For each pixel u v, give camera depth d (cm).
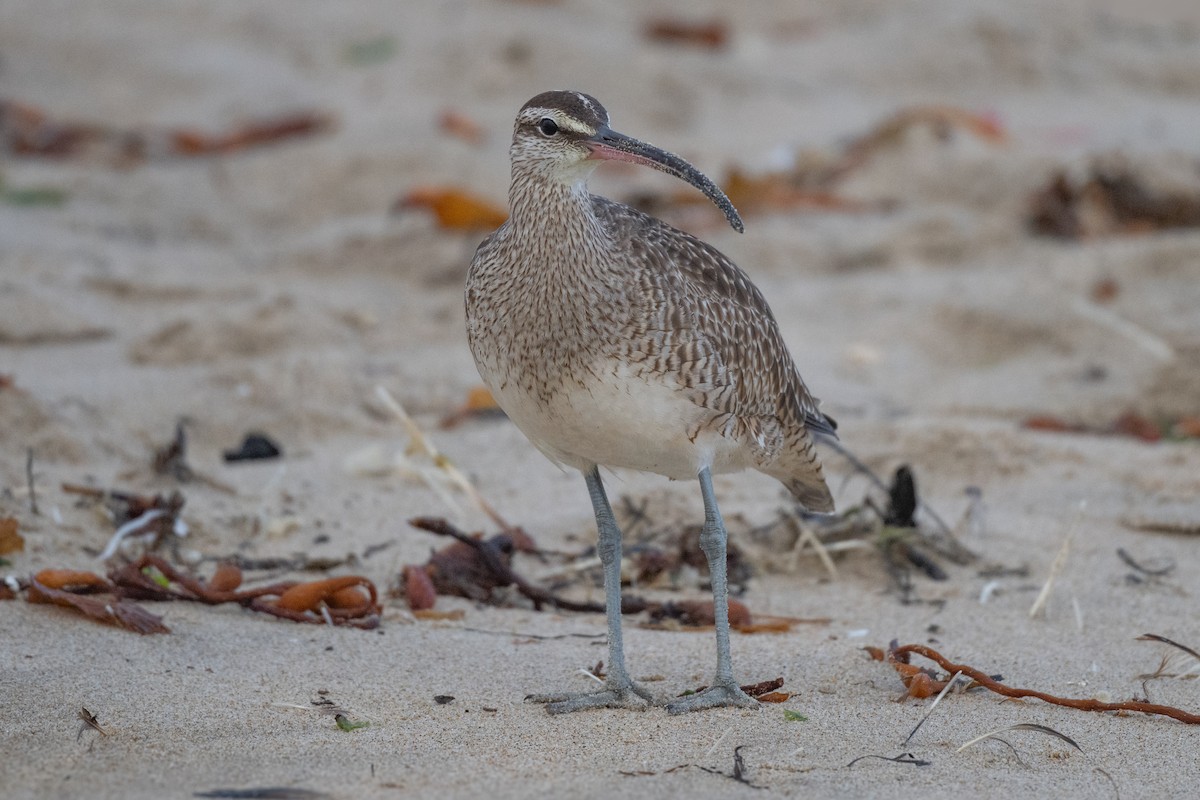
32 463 1074
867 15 2792
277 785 669
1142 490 1147
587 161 783
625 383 782
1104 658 863
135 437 1179
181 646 828
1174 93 2542
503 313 793
